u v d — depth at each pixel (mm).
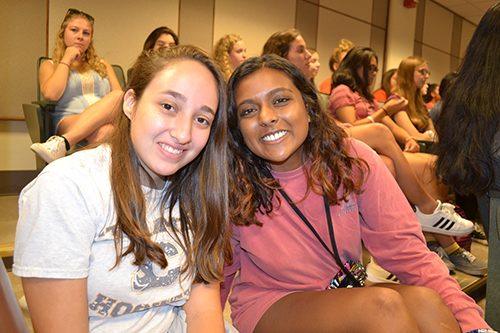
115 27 3615
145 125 707
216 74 798
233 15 4516
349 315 799
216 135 854
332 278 1007
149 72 736
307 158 1013
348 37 5871
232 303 1068
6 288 315
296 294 929
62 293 606
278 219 982
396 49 6523
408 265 1021
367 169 1036
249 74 970
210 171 859
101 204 674
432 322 866
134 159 754
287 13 5066
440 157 1335
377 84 6430
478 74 1188
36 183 634
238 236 1034
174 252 777
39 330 615
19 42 3127
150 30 3848
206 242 846
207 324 810
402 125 2891
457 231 1705
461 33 7930
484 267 1833
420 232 1052
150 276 728
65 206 616
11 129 3207
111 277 683
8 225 2039
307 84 1004
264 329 918
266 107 941
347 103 2562
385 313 769
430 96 5238
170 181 827
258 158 1028
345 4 5715
